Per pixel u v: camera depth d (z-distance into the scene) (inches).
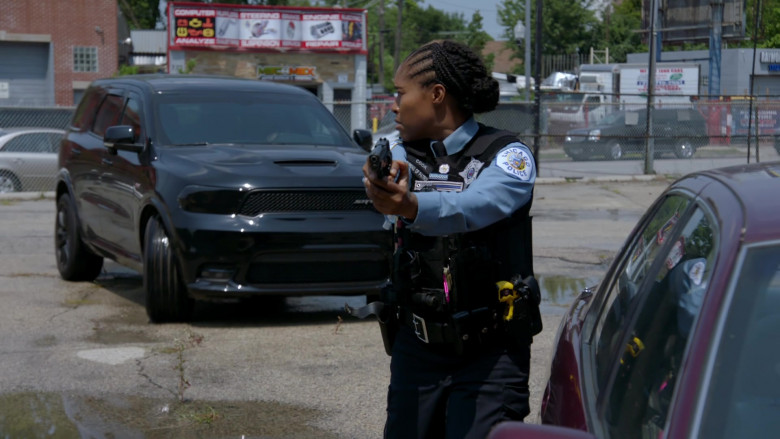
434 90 116.3
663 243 107.0
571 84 1644.9
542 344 263.7
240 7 1469.0
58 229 367.9
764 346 74.5
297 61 1504.7
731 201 89.3
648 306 97.8
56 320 290.8
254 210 269.1
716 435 70.6
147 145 301.4
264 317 299.0
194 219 269.0
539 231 524.1
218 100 323.3
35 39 1549.0
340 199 274.8
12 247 444.5
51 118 781.3
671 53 1606.8
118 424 198.1
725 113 913.5
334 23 1508.4
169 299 281.1
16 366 239.5
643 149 916.0
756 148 834.8
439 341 116.0
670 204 117.0
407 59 119.5
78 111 380.8
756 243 79.9
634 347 92.8
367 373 235.6
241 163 279.6
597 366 103.4
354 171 281.0
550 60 2030.0
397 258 118.2
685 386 73.7
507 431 78.3
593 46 2340.1
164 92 322.7
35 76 1573.6
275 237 266.7
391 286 120.7
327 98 1525.6
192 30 1437.0
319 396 217.9
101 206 327.9
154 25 2504.9
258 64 1483.8
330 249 270.8
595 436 82.0
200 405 210.7
